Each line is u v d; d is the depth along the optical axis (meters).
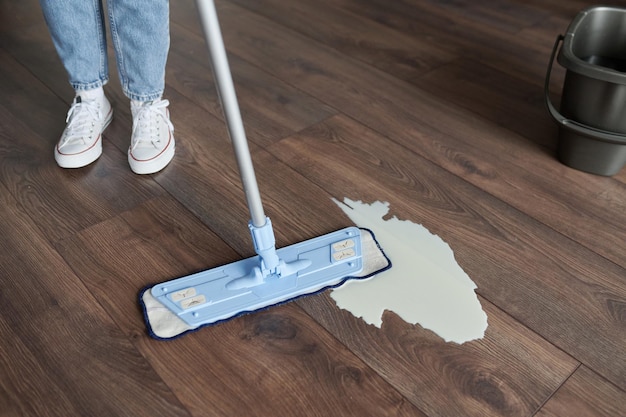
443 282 1.06
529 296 1.04
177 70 1.68
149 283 1.07
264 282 1.03
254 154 1.37
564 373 0.92
